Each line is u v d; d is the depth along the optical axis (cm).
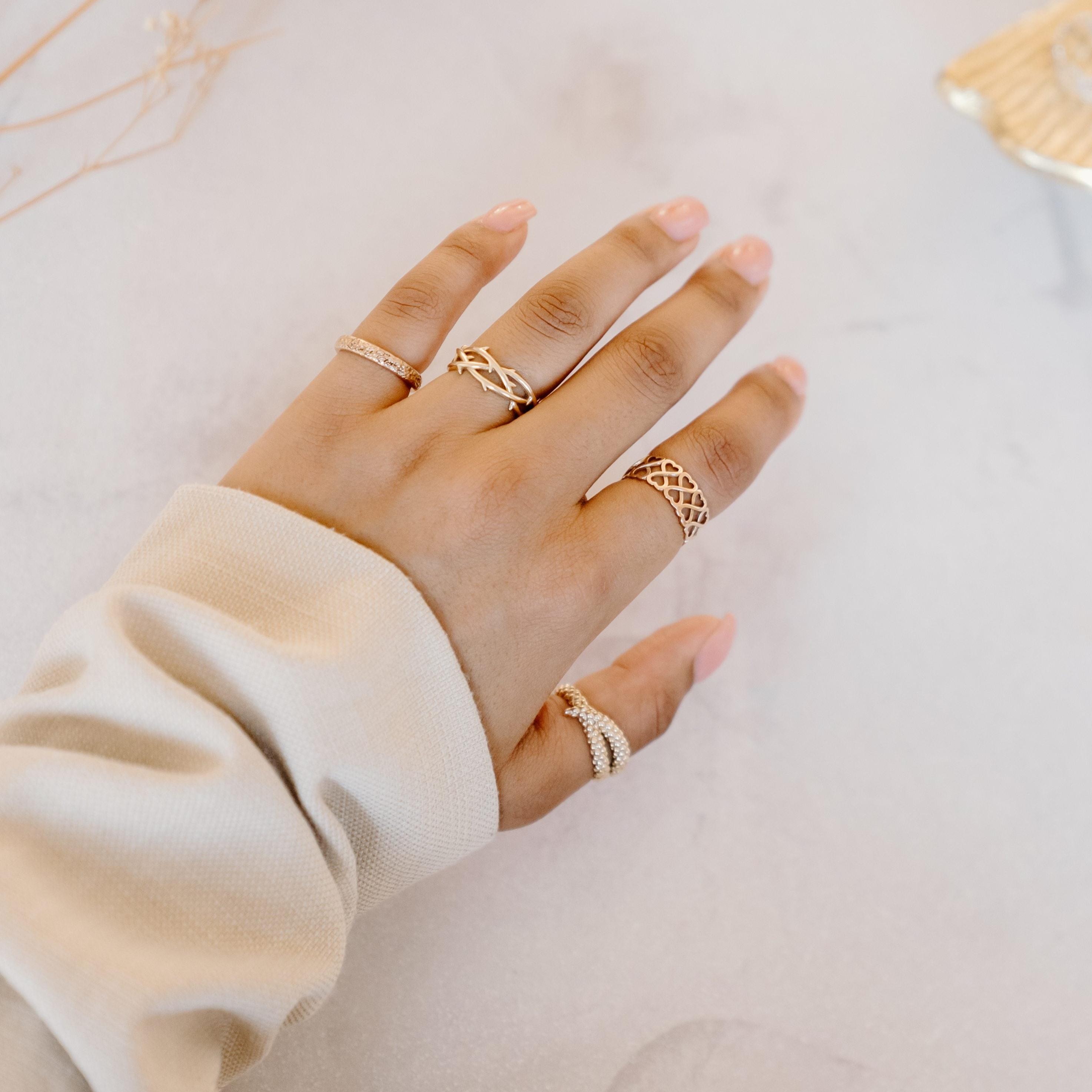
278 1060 37
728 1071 39
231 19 43
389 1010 38
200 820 31
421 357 37
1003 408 44
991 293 44
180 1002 29
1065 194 45
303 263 42
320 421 36
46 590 39
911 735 42
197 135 42
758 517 42
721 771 41
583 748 37
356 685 32
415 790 33
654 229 38
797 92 45
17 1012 29
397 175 43
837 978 40
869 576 42
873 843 41
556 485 36
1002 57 43
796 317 44
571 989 39
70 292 41
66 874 30
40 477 40
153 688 31
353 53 43
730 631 39
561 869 40
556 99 44
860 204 45
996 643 42
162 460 40
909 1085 39
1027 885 41
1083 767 42
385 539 35
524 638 35
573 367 37
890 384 44
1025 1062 40
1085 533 43
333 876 33
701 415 39
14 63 42
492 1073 38
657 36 45
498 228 38
